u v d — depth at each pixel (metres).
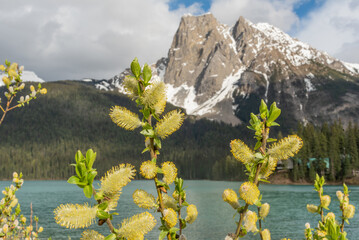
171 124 1.85
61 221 1.42
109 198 1.54
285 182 109.81
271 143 1.83
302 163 110.88
